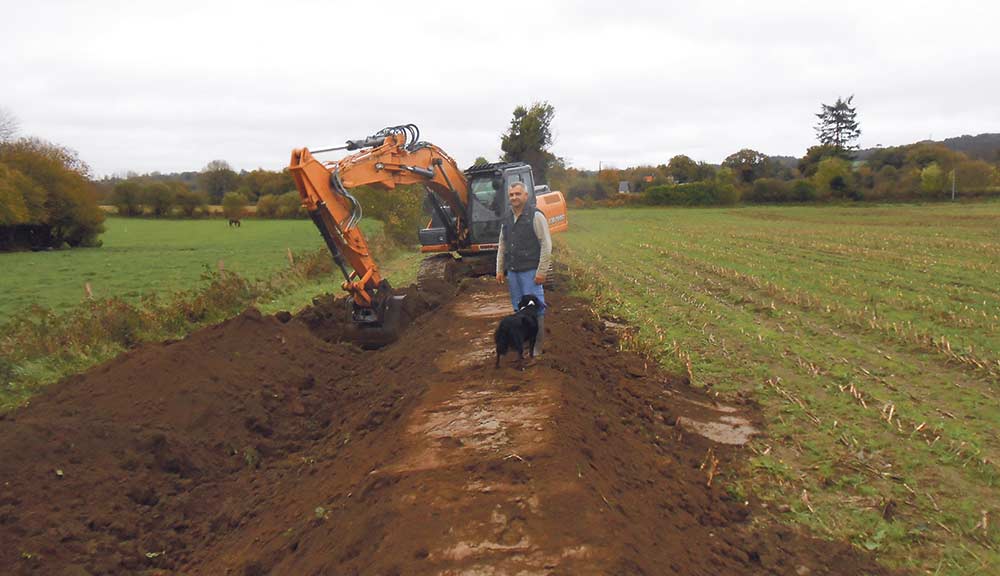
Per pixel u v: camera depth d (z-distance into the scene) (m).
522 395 6.06
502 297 12.97
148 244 48.94
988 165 84.69
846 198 82.31
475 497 3.97
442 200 16.20
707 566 4.07
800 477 5.67
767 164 100.69
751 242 31.48
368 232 40.19
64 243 48.09
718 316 12.56
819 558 4.51
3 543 4.84
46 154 47.91
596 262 23.61
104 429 6.43
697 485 5.42
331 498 4.98
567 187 99.06
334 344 10.84
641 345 9.88
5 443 5.82
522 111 46.56
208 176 103.81
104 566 4.87
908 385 8.08
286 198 84.19
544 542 3.50
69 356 11.27
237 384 8.03
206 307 15.24
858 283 16.38
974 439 6.26
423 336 9.85
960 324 11.09
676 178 107.44
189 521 5.66
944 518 4.96
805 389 8.04
